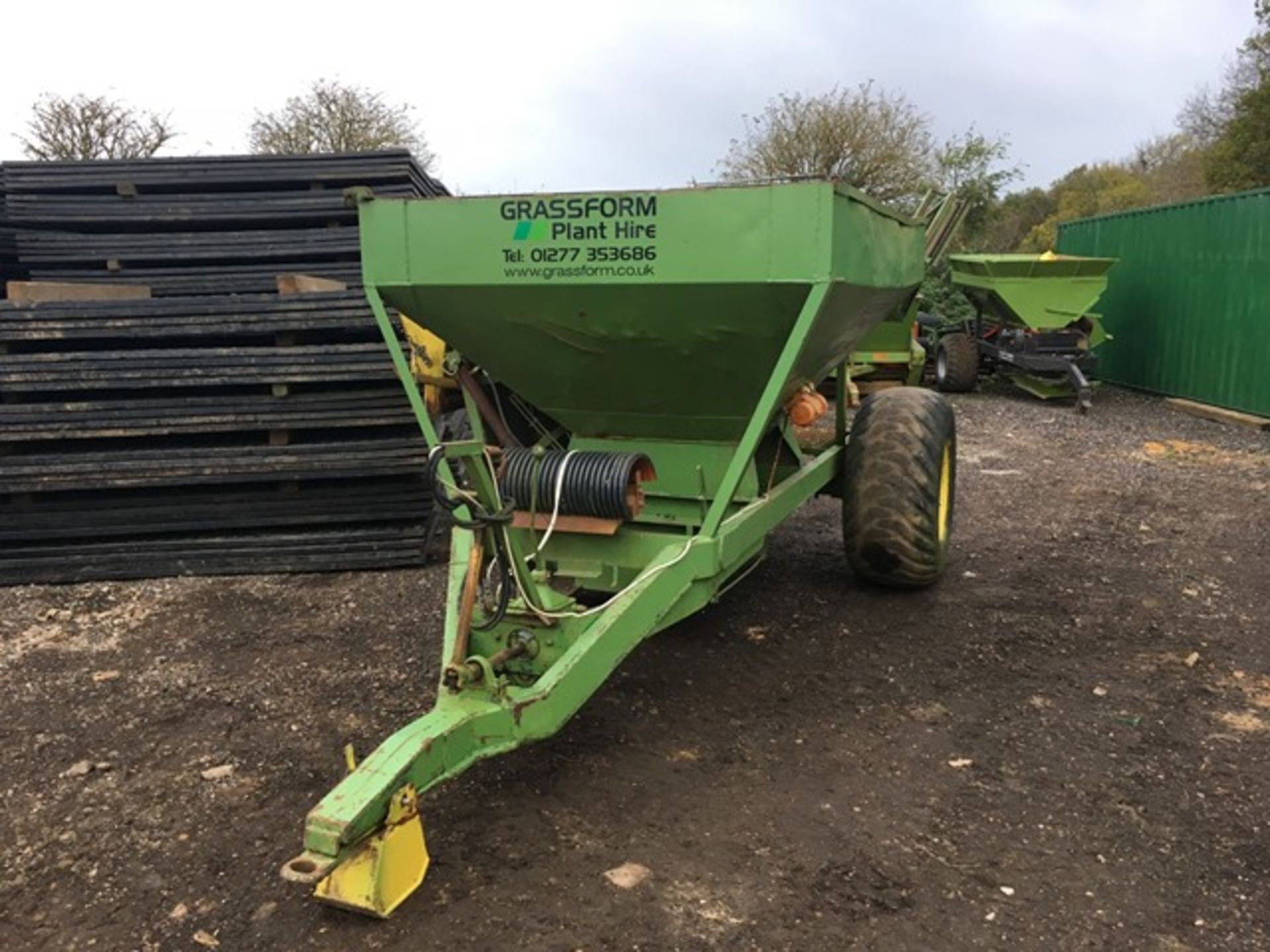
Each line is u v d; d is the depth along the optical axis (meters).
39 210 6.84
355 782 2.72
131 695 4.56
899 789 3.73
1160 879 3.19
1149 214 14.90
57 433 6.13
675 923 2.95
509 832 3.41
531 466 4.06
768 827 3.47
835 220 3.62
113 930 2.95
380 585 6.05
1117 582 6.11
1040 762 3.94
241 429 6.21
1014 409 13.71
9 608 5.73
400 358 4.21
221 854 3.31
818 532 7.30
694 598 3.99
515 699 3.20
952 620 5.46
